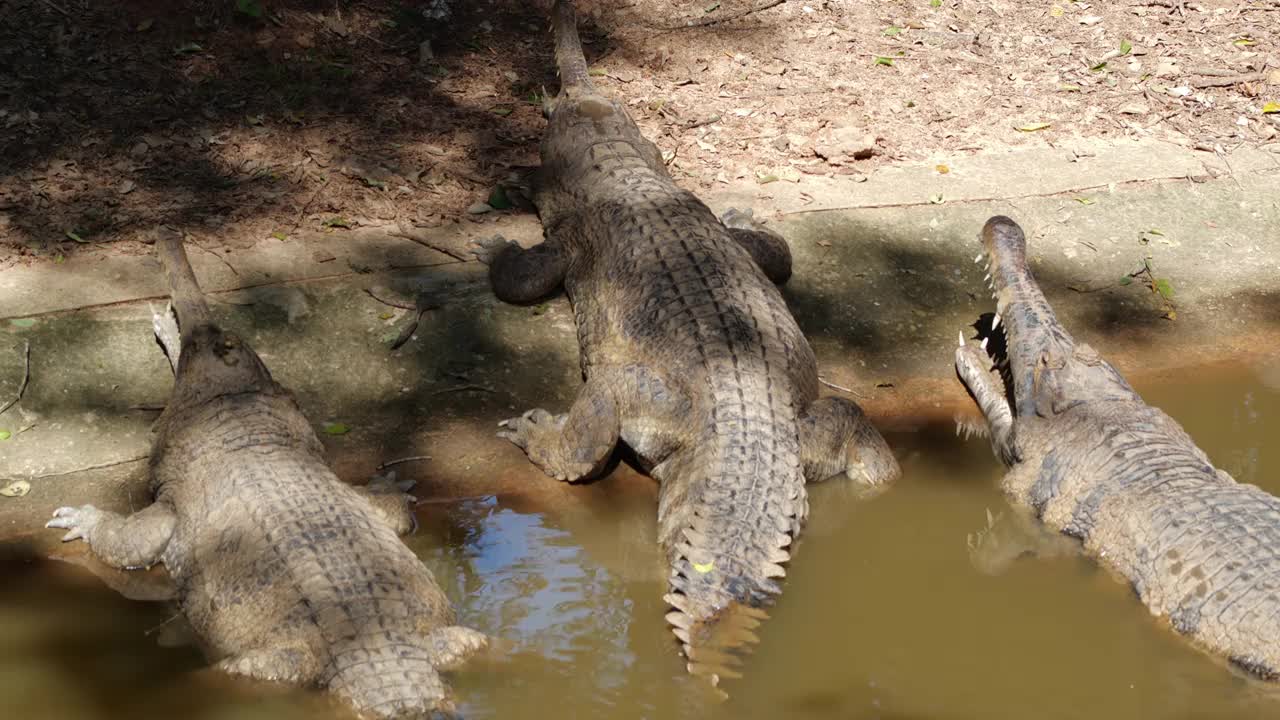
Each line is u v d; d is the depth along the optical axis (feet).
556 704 13.52
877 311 17.48
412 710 13.17
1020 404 16.21
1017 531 15.55
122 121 18.45
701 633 14.01
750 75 20.45
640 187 17.34
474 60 20.29
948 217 18.40
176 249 16.03
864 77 20.58
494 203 18.13
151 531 14.48
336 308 16.66
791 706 13.65
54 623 14.08
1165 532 14.80
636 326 15.99
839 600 14.70
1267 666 14.01
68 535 14.73
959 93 20.43
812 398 16.02
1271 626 14.06
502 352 16.63
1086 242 18.38
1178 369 17.20
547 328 16.92
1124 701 13.82
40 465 15.25
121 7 19.75
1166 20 22.06
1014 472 15.90
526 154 18.84
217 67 19.36
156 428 15.30
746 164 18.95
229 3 19.95
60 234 17.01
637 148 18.03
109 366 15.94
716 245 16.65
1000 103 20.30
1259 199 19.10
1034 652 14.26
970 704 13.74
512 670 13.79
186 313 15.70
